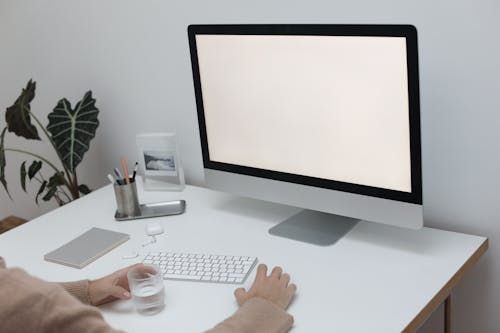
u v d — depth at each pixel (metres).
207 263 1.61
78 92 2.52
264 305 1.33
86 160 2.63
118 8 2.25
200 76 1.80
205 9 2.01
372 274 1.50
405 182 1.51
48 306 0.93
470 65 1.57
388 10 1.65
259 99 1.70
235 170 1.83
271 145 1.73
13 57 2.71
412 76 1.41
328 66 1.54
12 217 2.96
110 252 1.75
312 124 1.62
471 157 1.64
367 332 1.30
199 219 1.88
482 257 1.71
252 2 1.90
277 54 1.62
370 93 1.50
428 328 1.88
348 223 1.74
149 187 2.14
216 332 1.23
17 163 2.93
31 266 1.72
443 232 1.67
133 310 1.46
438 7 1.57
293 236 1.71
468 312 1.80
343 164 1.60
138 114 2.36
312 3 1.77
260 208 1.91
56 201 2.85
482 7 1.51
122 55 2.31
